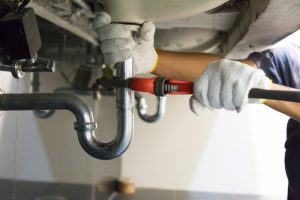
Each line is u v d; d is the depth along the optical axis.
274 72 0.74
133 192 1.68
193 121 1.68
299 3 0.58
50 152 1.01
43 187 0.97
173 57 0.69
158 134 1.71
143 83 0.47
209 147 1.68
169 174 1.70
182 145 1.69
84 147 0.51
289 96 0.39
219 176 1.67
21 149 0.82
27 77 0.83
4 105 0.50
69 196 1.18
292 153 0.81
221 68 0.41
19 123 0.81
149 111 1.65
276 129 1.64
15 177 0.79
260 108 1.64
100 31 0.51
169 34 1.16
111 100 1.60
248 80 0.40
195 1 0.48
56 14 0.76
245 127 1.65
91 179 1.40
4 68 0.47
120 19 0.51
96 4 0.58
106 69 1.19
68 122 1.17
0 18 0.45
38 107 0.50
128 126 0.52
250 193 1.65
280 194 1.63
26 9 0.45
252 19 0.71
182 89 0.45
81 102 0.49
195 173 1.69
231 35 1.06
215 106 0.42
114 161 1.68
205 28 1.12
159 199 1.60
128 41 0.51
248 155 1.65
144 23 0.53
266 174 1.64
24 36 0.43
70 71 1.16
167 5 0.48
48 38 0.94
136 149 1.72
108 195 1.61
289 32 0.79
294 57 0.77
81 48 1.26
